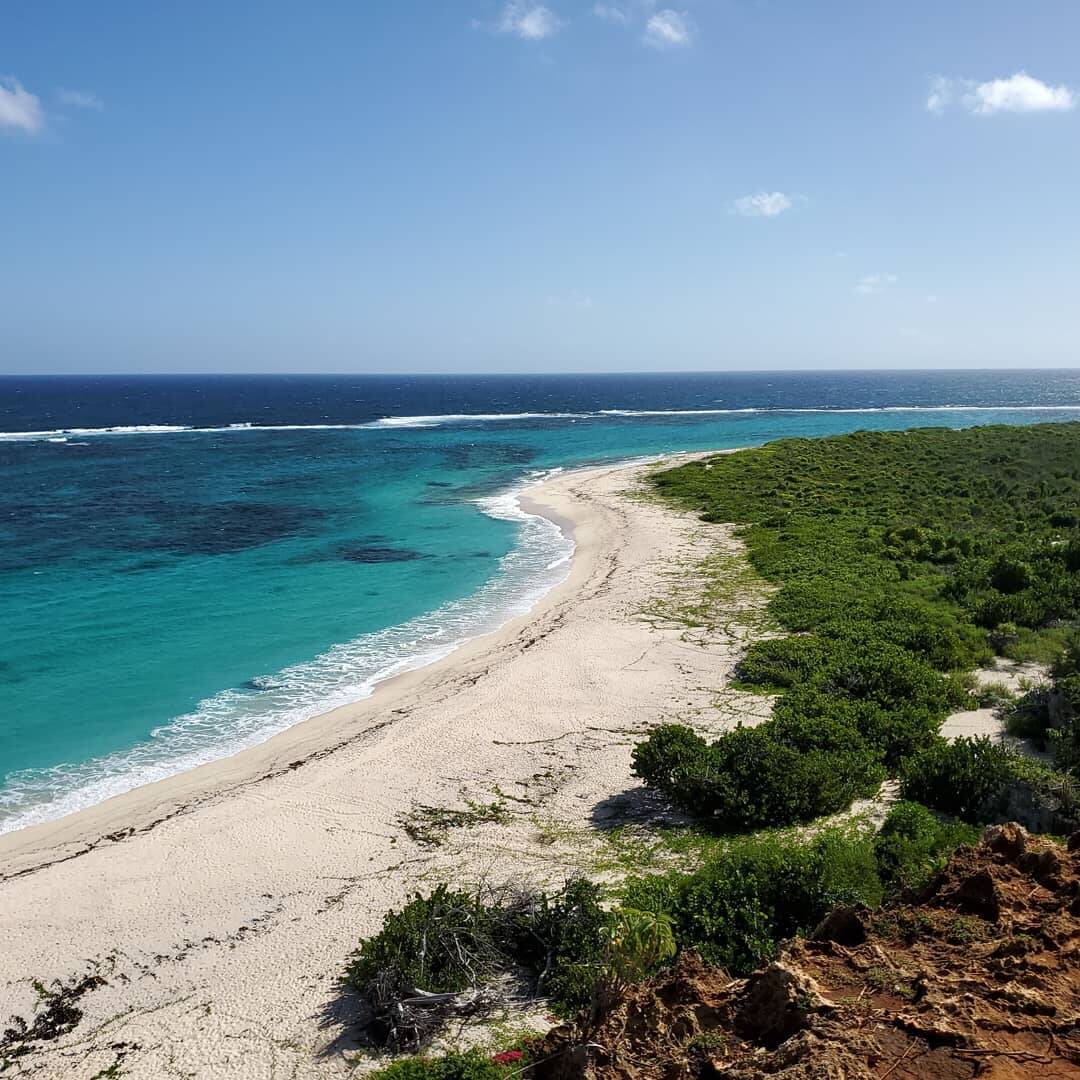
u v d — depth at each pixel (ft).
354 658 101.45
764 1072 25.55
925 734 67.67
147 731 81.92
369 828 62.44
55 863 59.57
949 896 34.35
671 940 33.81
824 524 159.53
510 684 88.33
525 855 57.47
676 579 127.75
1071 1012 25.34
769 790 59.06
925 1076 23.72
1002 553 124.67
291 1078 38.81
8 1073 40.78
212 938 50.78
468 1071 35.27
